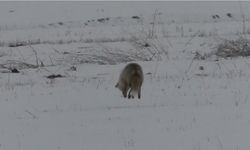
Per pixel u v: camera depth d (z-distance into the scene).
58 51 97.00
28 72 82.62
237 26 123.81
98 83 70.69
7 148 40.75
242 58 88.19
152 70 80.12
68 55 94.12
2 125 48.47
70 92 64.44
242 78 70.25
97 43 101.00
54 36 119.31
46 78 77.12
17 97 61.78
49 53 96.12
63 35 120.38
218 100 56.72
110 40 106.75
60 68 85.12
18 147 40.97
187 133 42.91
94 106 56.59
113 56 93.00
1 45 106.31
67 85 69.88
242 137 40.91
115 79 74.31
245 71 76.62
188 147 39.12
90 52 95.38
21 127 47.53
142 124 46.84
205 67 81.06
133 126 46.28
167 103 56.75
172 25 130.62
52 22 144.25
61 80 74.69
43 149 40.34
